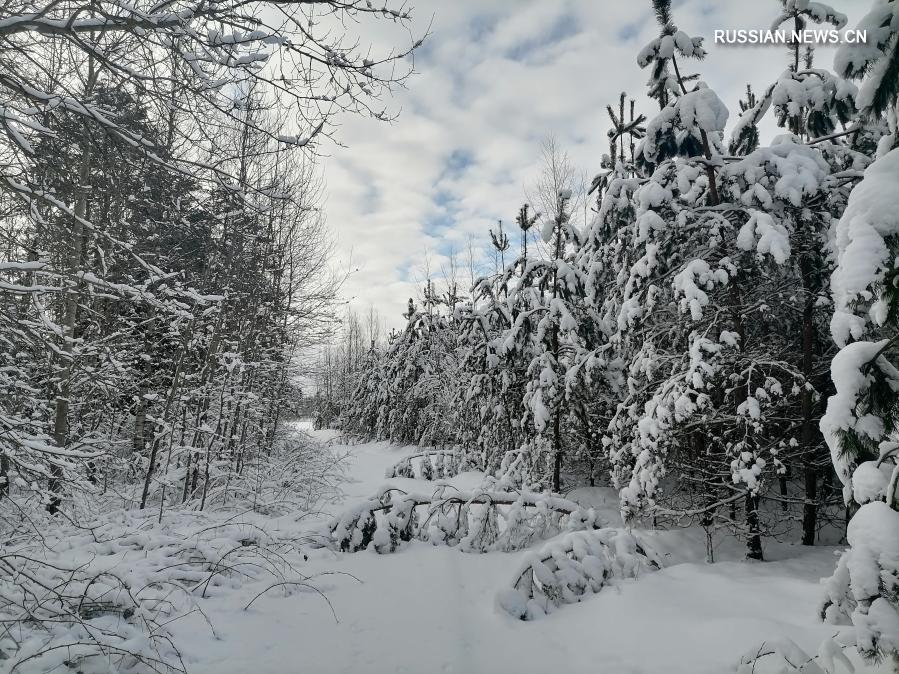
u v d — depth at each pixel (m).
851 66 3.54
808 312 7.57
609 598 4.86
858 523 2.69
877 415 2.87
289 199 4.79
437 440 21.70
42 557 5.10
